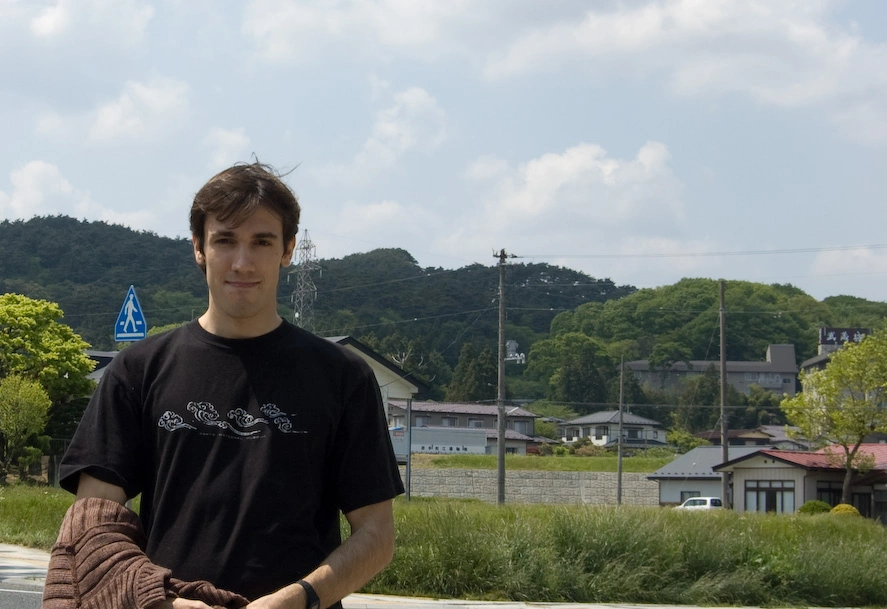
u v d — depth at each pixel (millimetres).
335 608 2398
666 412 82062
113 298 73125
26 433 32500
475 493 43812
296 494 2367
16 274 76625
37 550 13695
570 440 76062
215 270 2479
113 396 2471
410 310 80500
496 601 11742
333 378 2502
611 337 90188
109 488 2410
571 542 13094
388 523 2510
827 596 13641
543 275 95688
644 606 12062
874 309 97812
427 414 66812
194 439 2385
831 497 39781
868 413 36719
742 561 13922
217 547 2305
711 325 90938
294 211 2586
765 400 82438
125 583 2160
